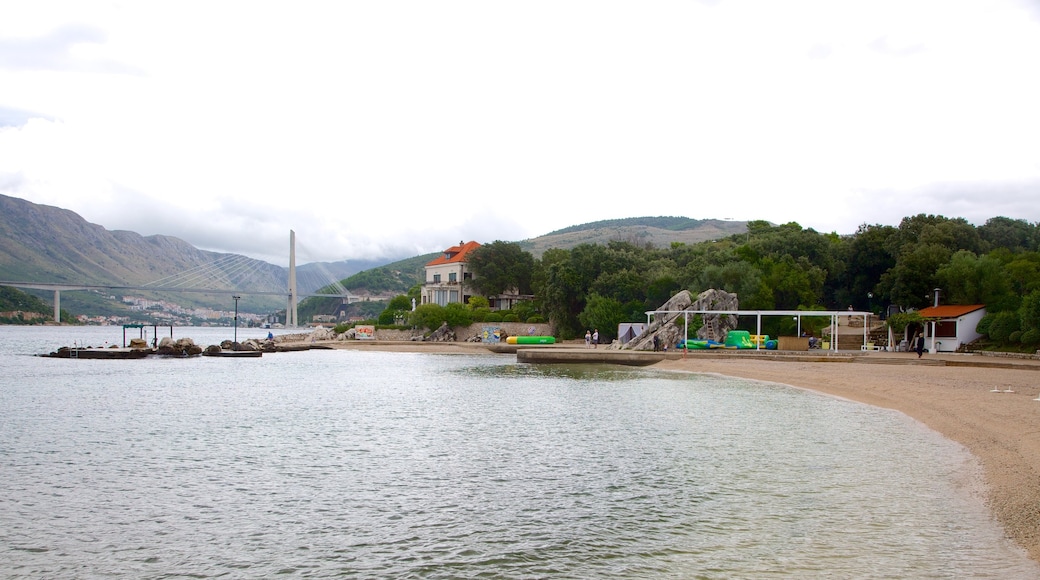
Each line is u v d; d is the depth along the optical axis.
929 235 93.25
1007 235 112.31
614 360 69.12
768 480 19.72
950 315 67.38
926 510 16.27
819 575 12.62
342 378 56.41
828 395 40.69
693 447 24.89
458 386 48.69
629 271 102.94
